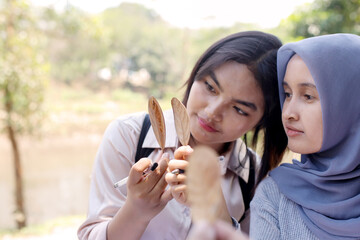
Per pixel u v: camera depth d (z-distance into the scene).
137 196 1.01
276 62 1.24
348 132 1.10
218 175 0.54
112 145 1.26
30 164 11.45
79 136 15.45
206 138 1.21
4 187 9.33
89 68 26.97
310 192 1.18
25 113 5.77
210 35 24.08
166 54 27.73
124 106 22.45
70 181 9.91
